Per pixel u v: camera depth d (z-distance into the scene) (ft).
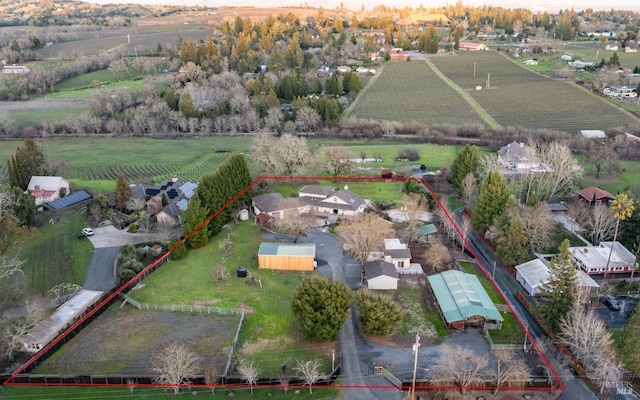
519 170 409.49
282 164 416.87
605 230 312.09
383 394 195.83
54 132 597.52
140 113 617.62
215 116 629.92
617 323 239.30
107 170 465.47
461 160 394.73
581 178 418.31
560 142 492.54
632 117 609.01
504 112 654.94
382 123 588.50
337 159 431.43
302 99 628.69
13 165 367.04
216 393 194.80
